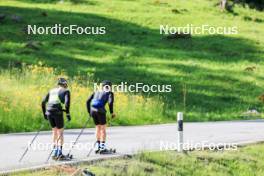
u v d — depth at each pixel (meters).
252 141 80.88
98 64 179.12
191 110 136.38
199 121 124.25
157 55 196.75
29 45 187.00
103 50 196.38
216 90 164.00
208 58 199.75
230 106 146.00
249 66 195.12
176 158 65.88
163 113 121.56
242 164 69.25
